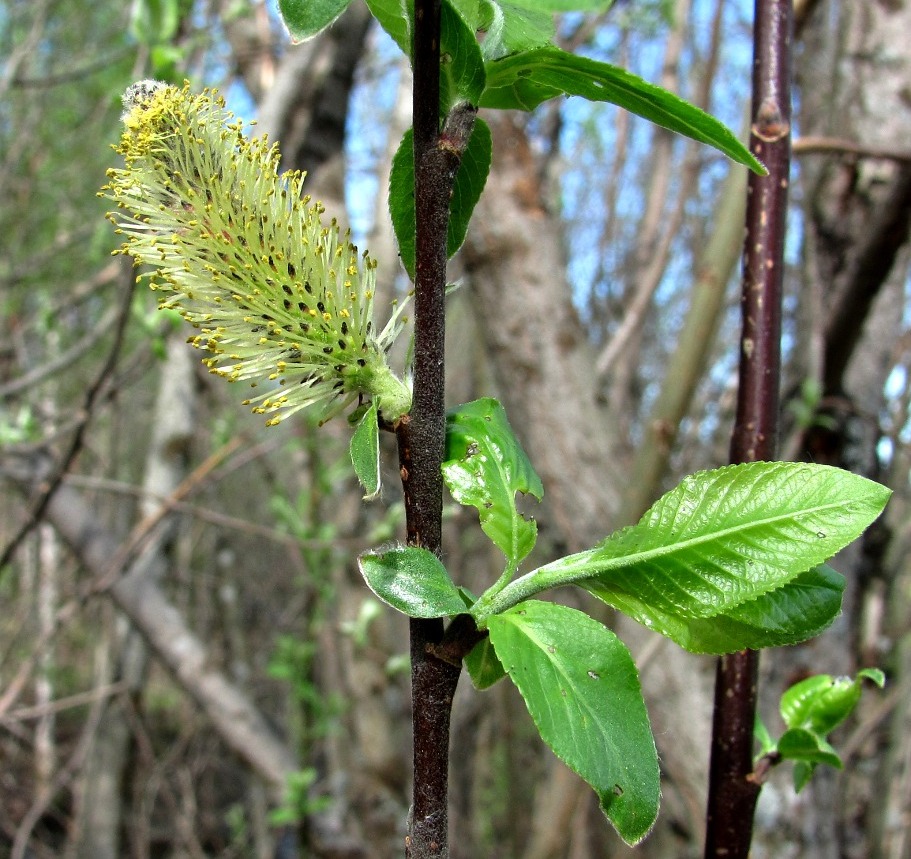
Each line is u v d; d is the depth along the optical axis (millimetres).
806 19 306
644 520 138
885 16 371
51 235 762
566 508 355
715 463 432
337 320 158
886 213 324
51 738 879
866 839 480
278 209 162
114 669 650
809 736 164
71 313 742
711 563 134
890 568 461
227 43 634
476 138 148
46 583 782
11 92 708
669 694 322
